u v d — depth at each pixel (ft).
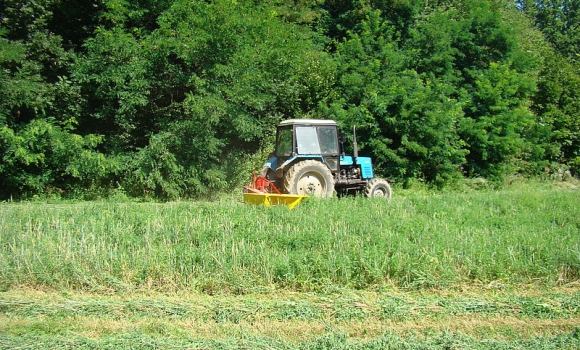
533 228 29.81
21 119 46.16
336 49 67.00
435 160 58.29
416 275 20.98
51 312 17.72
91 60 46.65
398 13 70.64
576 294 20.03
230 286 20.17
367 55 60.23
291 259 21.59
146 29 52.54
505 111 63.05
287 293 19.76
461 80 66.80
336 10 74.69
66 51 49.21
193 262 21.43
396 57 59.41
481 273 21.62
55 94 45.70
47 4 47.52
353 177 45.03
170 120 49.21
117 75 45.42
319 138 42.86
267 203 35.70
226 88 46.73
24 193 45.75
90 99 49.34
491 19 68.74
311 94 57.82
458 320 17.69
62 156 44.34
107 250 22.75
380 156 55.47
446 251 23.11
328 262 21.12
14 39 46.50
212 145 46.93
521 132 68.18
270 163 43.24
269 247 24.32
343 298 18.92
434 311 18.25
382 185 44.24
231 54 47.78
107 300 18.76
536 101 72.74
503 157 63.57
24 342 15.14
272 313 17.71
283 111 57.06
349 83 56.75
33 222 28.94
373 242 24.63
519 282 21.58
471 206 37.47
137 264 21.20
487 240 25.35
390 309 18.10
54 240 24.62
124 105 45.73
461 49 68.90
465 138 61.98
